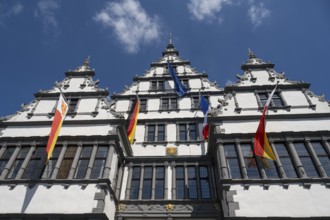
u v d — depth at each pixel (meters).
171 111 24.25
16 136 19.28
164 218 17.23
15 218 14.82
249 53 25.88
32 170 17.33
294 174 15.88
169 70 26.61
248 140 17.61
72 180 16.16
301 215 14.06
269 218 14.00
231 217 14.15
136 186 19.16
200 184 18.84
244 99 20.69
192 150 21.09
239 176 16.05
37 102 22.19
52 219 14.65
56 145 18.34
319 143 17.27
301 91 20.95
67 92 22.70
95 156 17.67
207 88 26.25
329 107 19.39
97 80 24.12
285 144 17.36
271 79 22.27
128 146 20.66
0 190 16.11
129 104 25.20
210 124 19.12
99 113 20.69
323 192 14.80
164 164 20.02
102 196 15.31
